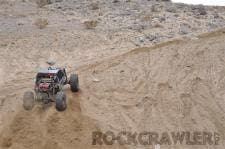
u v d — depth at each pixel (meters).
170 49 49.38
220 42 52.34
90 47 50.91
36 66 45.12
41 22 59.09
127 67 43.75
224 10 75.06
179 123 32.75
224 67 44.59
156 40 53.19
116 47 50.75
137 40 53.03
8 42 51.88
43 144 28.16
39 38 53.53
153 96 37.06
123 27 58.44
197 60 46.22
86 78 40.56
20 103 34.78
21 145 28.03
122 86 39.00
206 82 40.75
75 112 32.72
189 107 35.34
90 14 65.94
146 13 66.31
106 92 37.50
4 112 33.28
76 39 53.41
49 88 32.31
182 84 39.94
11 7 69.62
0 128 30.42
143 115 33.56
